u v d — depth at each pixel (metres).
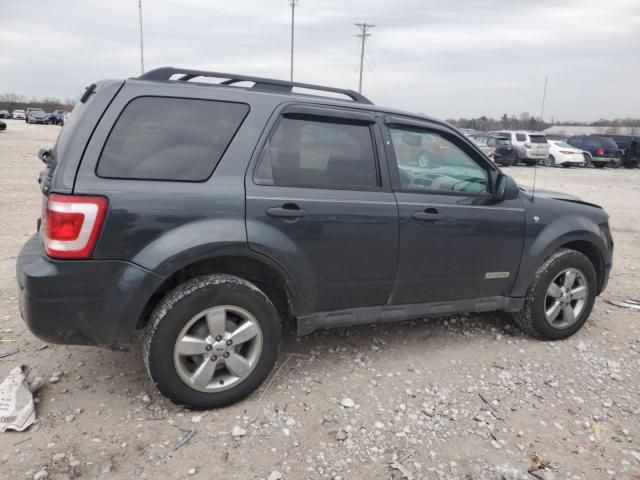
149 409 3.04
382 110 3.55
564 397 3.42
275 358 3.21
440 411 3.18
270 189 3.07
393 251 3.46
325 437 2.87
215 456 2.67
